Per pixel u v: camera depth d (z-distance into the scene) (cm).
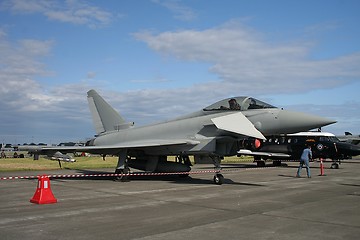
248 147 1427
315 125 1288
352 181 1555
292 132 1354
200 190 1196
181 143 1430
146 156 1666
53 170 2336
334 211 796
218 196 1045
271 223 666
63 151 1593
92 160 3844
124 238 556
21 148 1588
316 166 2888
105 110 2009
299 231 602
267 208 833
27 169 2341
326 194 1100
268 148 2781
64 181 1540
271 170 2366
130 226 640
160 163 1650
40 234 582
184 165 1608
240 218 713
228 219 703
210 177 1748
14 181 1566
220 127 1309
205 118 1470
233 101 1448
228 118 1362
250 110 1408
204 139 1412
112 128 1966
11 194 1115
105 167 2650
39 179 939
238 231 600
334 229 617
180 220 693
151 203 910
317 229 617
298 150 2695
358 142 4491
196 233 586
